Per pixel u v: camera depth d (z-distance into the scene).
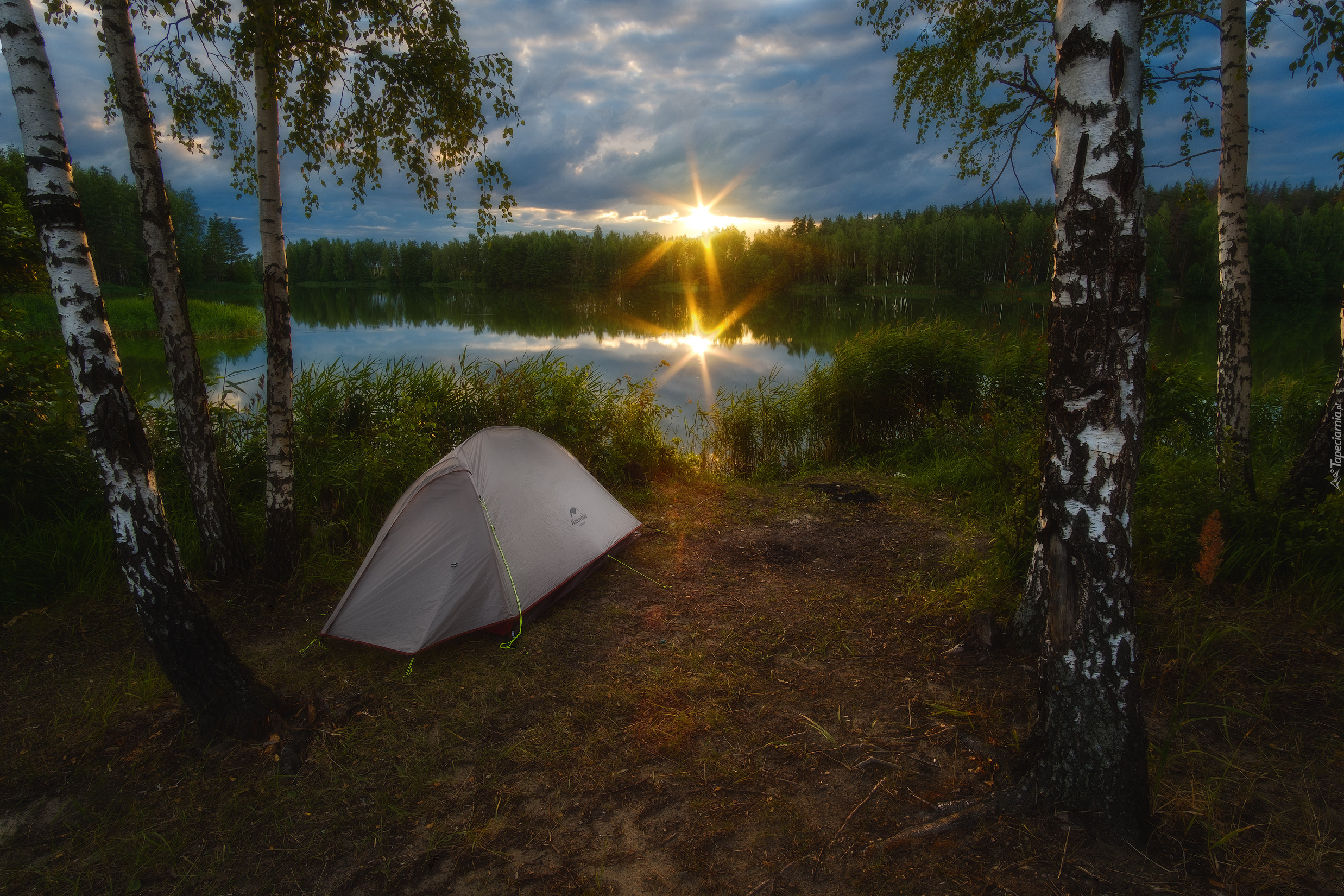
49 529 4.81
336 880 2.28
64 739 3.05
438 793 2.68
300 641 3.96
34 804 2.67
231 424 6.25
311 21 4.07
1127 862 2.12
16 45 2.53
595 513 5.07
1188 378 7.22
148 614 2.87
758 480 7.55
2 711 3.28
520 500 4.36
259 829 2.52
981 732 2.89
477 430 6.93
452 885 2.25
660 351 19.44
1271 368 13.39
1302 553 3.86
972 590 3.88
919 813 2.44
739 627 4.02
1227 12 4.65
